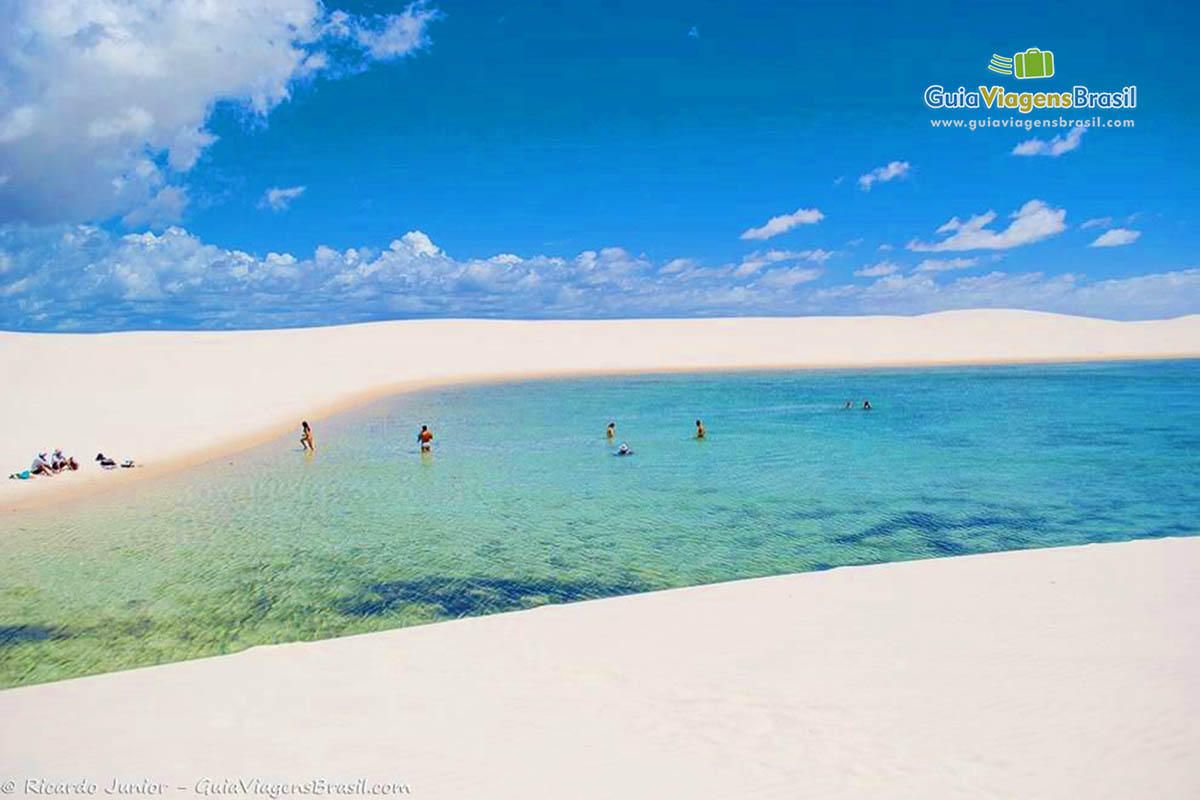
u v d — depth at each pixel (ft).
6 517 57.47
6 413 109.70
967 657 24.94
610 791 18.07
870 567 37.55
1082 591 31.50
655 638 28.58
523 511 57.98
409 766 19.65
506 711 22.81
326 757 20.29
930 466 73.56
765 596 33.35
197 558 47.26
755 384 159.22
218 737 21.80
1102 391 138.92
